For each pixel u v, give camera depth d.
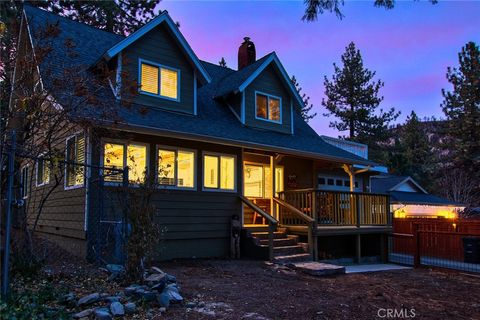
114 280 6.22
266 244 11.28
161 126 9.52
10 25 9.86
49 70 8.01
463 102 28.69
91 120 7.87
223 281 7.43
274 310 5.65
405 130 40.47
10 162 5.16
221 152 11.55
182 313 5.19
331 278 8.81
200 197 10.84
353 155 15.16
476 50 28.36
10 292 4.95
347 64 34.12
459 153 29.62
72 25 12.75
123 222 6.39
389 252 14.02
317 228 11.62
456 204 22.81
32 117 7.26
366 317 5.67
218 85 14.66
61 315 4.52
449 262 12.45
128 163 9.59
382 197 14.16
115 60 10.49
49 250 9.41
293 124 15.66
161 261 9.63
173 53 11.68
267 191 13.97
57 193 10.69
